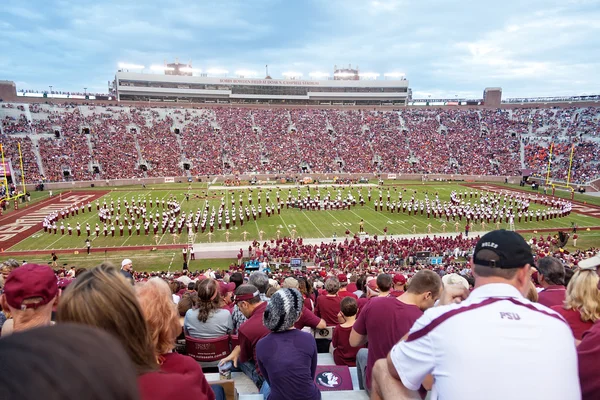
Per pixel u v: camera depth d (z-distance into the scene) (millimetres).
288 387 4352
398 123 93062
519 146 81250
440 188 66312
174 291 11172
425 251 30844
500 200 53781
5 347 1137
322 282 16984
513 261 2654
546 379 2260
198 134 84875
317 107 98500
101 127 79250
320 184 71250
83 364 1136
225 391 4645
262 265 25312
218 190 63656
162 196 57375
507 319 2420
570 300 4703
